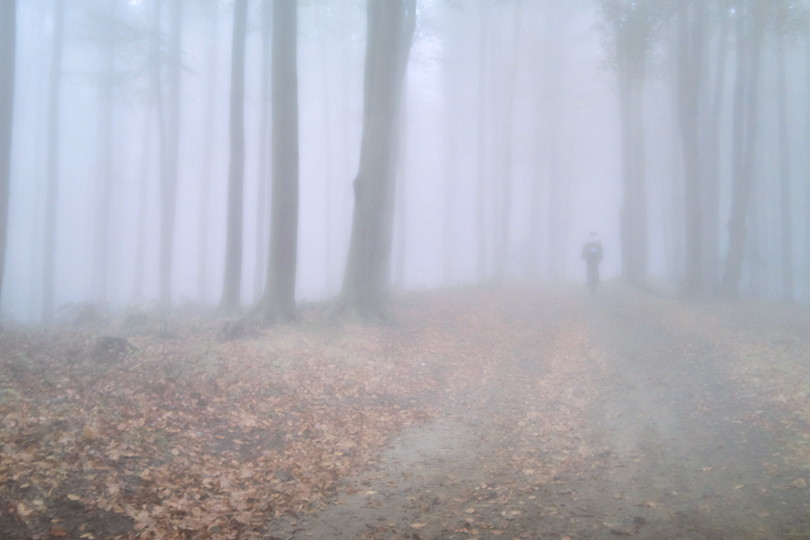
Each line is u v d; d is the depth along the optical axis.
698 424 7.90
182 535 4.92
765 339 12.60
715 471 6.24
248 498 5.84
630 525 5.13
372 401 9.80
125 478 5.62
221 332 12.45
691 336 13.44
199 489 5.85
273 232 13.93
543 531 5.09
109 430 6.49
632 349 12.87
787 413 7.73
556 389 10.64
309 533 5.17
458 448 7.75
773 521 4.93
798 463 6.14
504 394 10.52
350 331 13.87
